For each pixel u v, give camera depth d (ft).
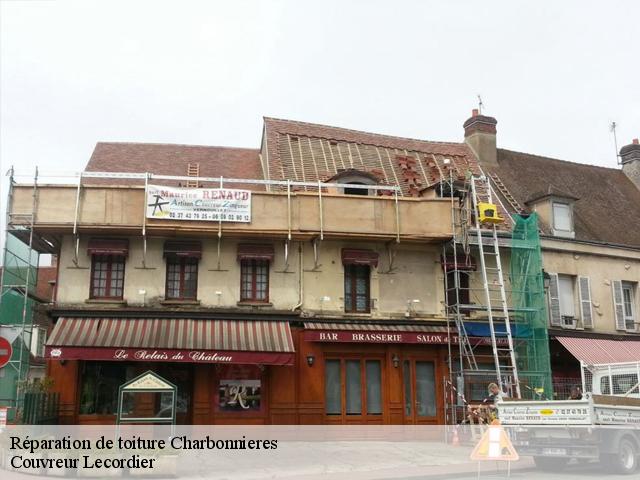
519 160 103.71
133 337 67.10
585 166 110.11
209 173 87.86
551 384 77.05
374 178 81.10
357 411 73.97
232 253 73.92
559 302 84.33
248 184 85.40
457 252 79.30
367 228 74.13
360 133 95.55
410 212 75.77
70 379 67.82
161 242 72.69
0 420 51.75
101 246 70.49
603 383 62.18
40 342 101.76
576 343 81.76
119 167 85.40
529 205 91.81
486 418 68.18
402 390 74.90
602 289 87.71
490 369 78.48
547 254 85.30
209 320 71.36
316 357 73.31
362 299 76.59
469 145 101.91
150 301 71.10
